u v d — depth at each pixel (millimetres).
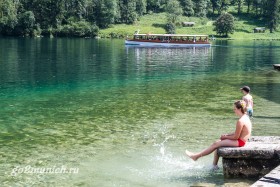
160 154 16828
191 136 19609
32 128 21281
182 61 70875
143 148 17656
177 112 25406
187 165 15555
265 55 89000
